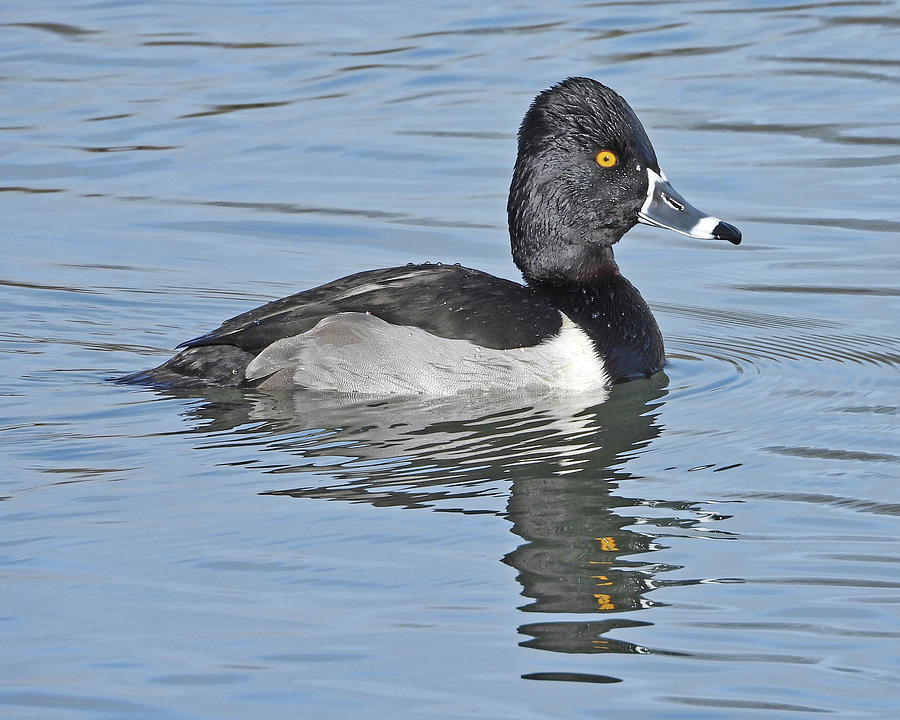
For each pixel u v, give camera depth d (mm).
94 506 9398
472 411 11352
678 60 20578
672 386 12172
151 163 17797
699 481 9984
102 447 10469
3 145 18234
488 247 15445
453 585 8359
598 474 10109
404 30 22219
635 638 7770
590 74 20000
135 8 23438
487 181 17156
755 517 9312
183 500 9516
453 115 18891
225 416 11117
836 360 12750
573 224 12484
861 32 21516
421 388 11555
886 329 13430
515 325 11773
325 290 12023
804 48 20906
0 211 16516
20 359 12633
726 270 15141
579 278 12578
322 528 9086
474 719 7008
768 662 7492
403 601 8148
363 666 7473
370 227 16047
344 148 18094
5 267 15008
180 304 14203
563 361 11805
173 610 8023
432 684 7312
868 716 7023
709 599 8188
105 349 13023
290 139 18391
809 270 14891
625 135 12398
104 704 7141
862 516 9281
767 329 13609
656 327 12672
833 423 11156
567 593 8234
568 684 7301
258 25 22578
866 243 15375
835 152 17484
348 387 11570
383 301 11758
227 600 8148
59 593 8203
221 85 20094
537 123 12492
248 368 11672
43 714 7055
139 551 8750
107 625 7859
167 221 16281
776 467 10211
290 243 15711
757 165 17156
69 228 16094
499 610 8062
